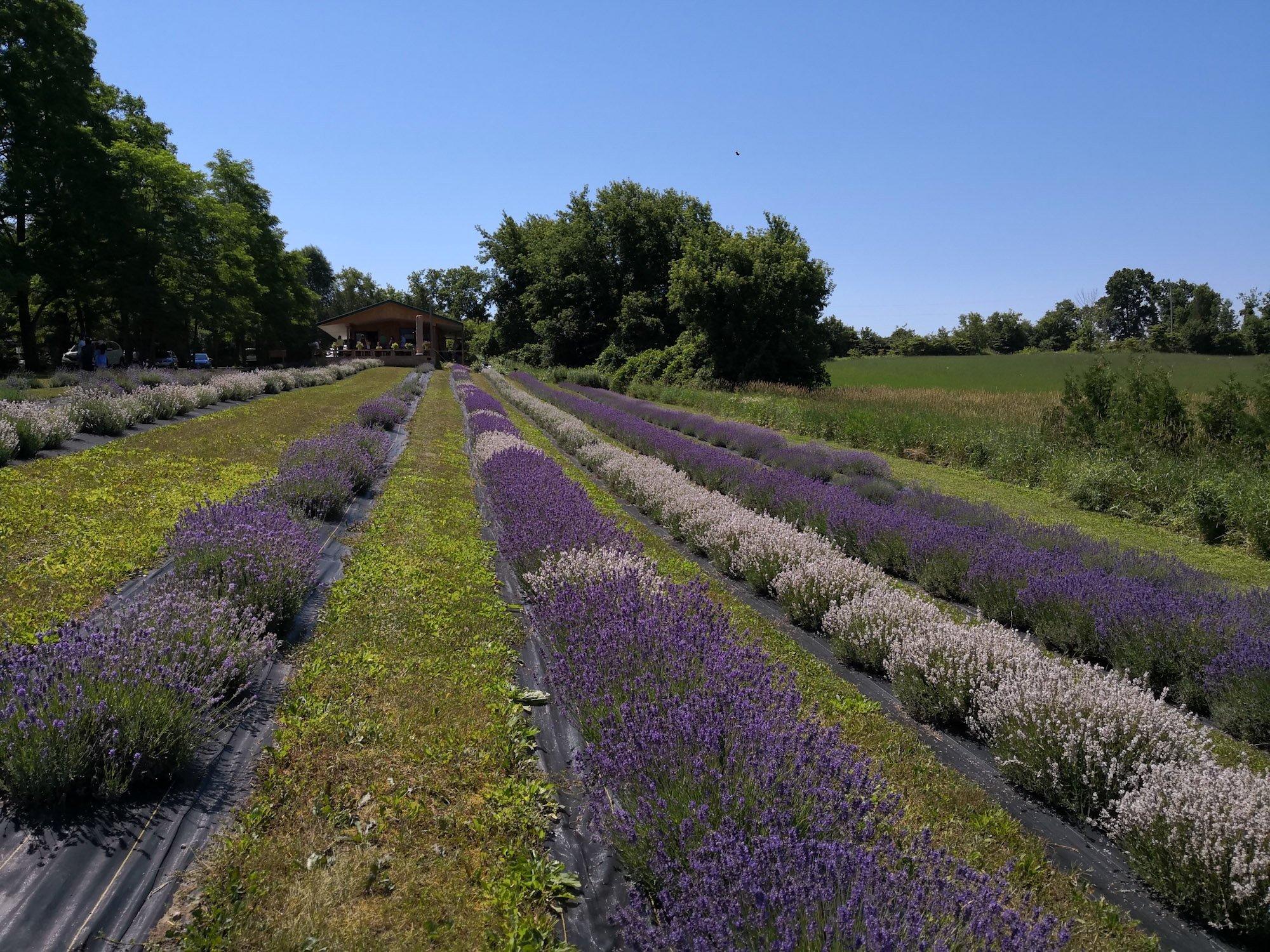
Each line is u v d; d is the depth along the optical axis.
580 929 3.22
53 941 2.84
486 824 3.76
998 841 4.00
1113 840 4.14
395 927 3.06
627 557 6.99
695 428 24.14
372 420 19.86
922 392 34.09
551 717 5.08
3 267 28.88
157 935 2.93
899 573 9.78
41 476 10.02
